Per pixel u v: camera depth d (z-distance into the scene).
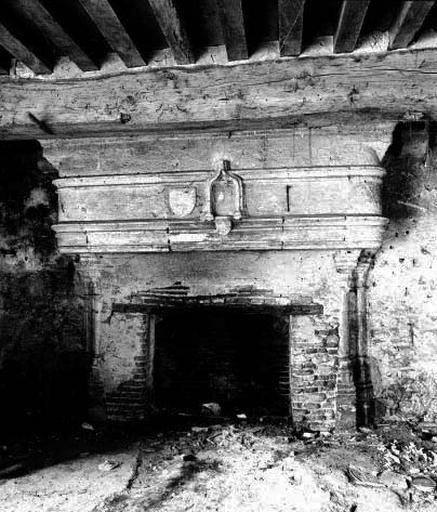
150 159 4.48
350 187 4.30
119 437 4.52
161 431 4.66
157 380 5.71
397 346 4.78
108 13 2.68
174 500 3.38
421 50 3.23
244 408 5.45
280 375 5.64
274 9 2.91
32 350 5.17
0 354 5.07
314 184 4.33
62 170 4.61
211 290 4.77
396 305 4.79
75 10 2.89
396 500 3.34
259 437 4.49
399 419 4.75
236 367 5.80
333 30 3.15
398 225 4.80
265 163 4.35
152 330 5.05
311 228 4.33
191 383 5.80
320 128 4.27
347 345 4.62
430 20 3.05
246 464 3.93
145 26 3.10
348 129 4.22
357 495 3.41
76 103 3.62
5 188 5.23
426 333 4.75
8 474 3.79
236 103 3.47
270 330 5.72
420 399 4.75
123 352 4.93
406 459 3.99
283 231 4.38
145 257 4.86
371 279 4.81
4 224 5.20
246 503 3.33
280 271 4.68
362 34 3.24
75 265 5.18
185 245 4.51
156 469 3.86
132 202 4.55
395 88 3.29
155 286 4.86
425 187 4.79
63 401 5.12
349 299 4.67
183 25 2.94
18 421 4.94
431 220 4.77
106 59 3.54
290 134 4.30
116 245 4.59
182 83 3.51
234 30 2.91
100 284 4.95
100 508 3.28
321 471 3.77
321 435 4.50
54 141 4.53
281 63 3.40
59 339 5.20
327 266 4.62
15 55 3.26
